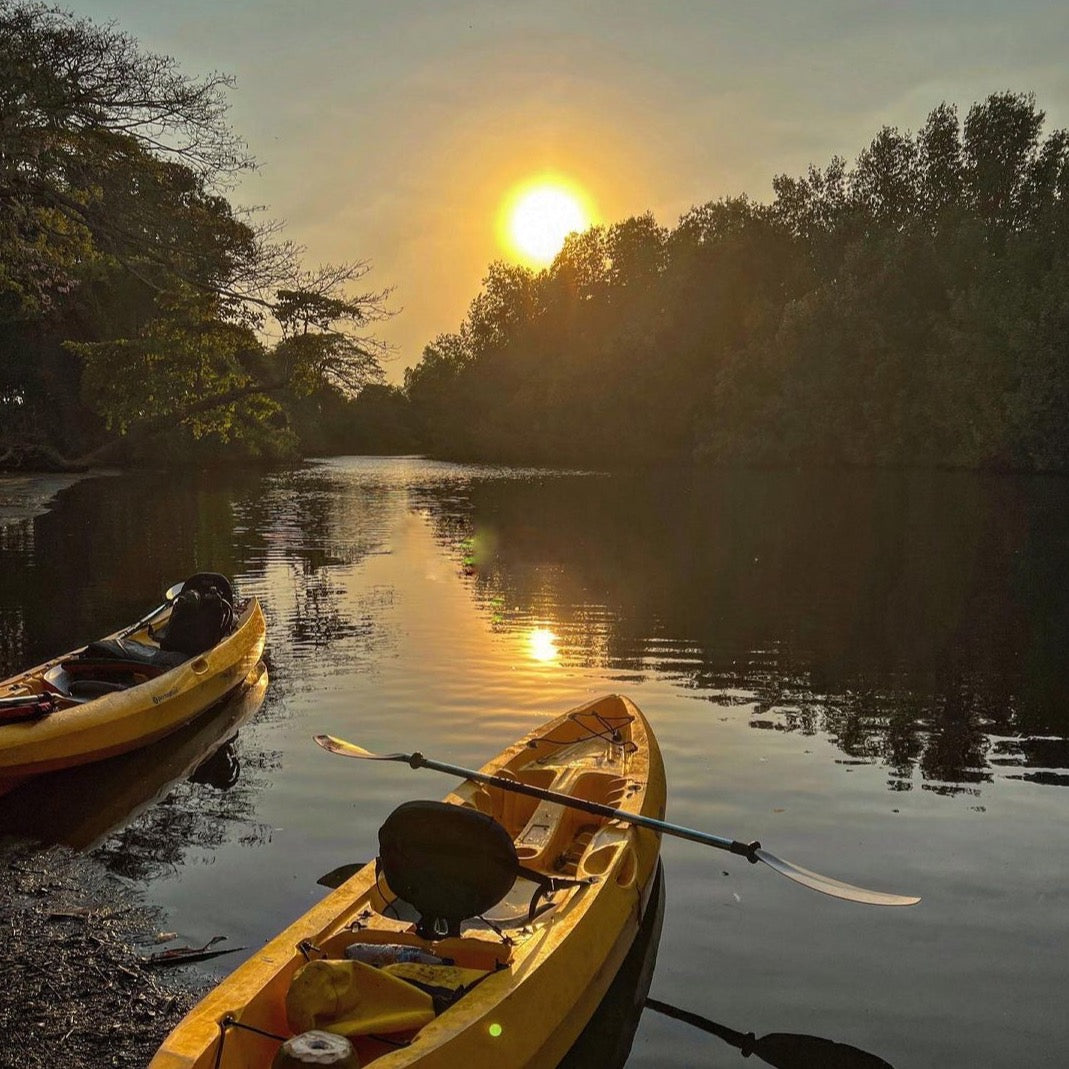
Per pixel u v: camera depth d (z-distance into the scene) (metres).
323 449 92.44
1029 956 5.00
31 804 7.17
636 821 5.29
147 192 22.31
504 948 4.12
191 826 6.60
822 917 5.38
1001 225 54.97
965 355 47.53
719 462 60.84
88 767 7.98
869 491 38.28
